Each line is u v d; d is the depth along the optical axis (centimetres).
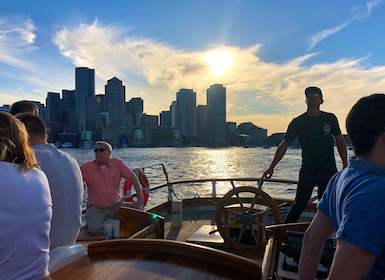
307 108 420
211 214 612
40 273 152
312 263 137
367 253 96
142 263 167
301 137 423
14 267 142
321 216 135
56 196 215
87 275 155
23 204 145
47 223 159
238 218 417
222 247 417
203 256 169
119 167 425
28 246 146
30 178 154
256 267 155
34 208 150
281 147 435
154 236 321
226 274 156
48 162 215
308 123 417
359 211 100
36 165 166
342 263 99
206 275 155
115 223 382
